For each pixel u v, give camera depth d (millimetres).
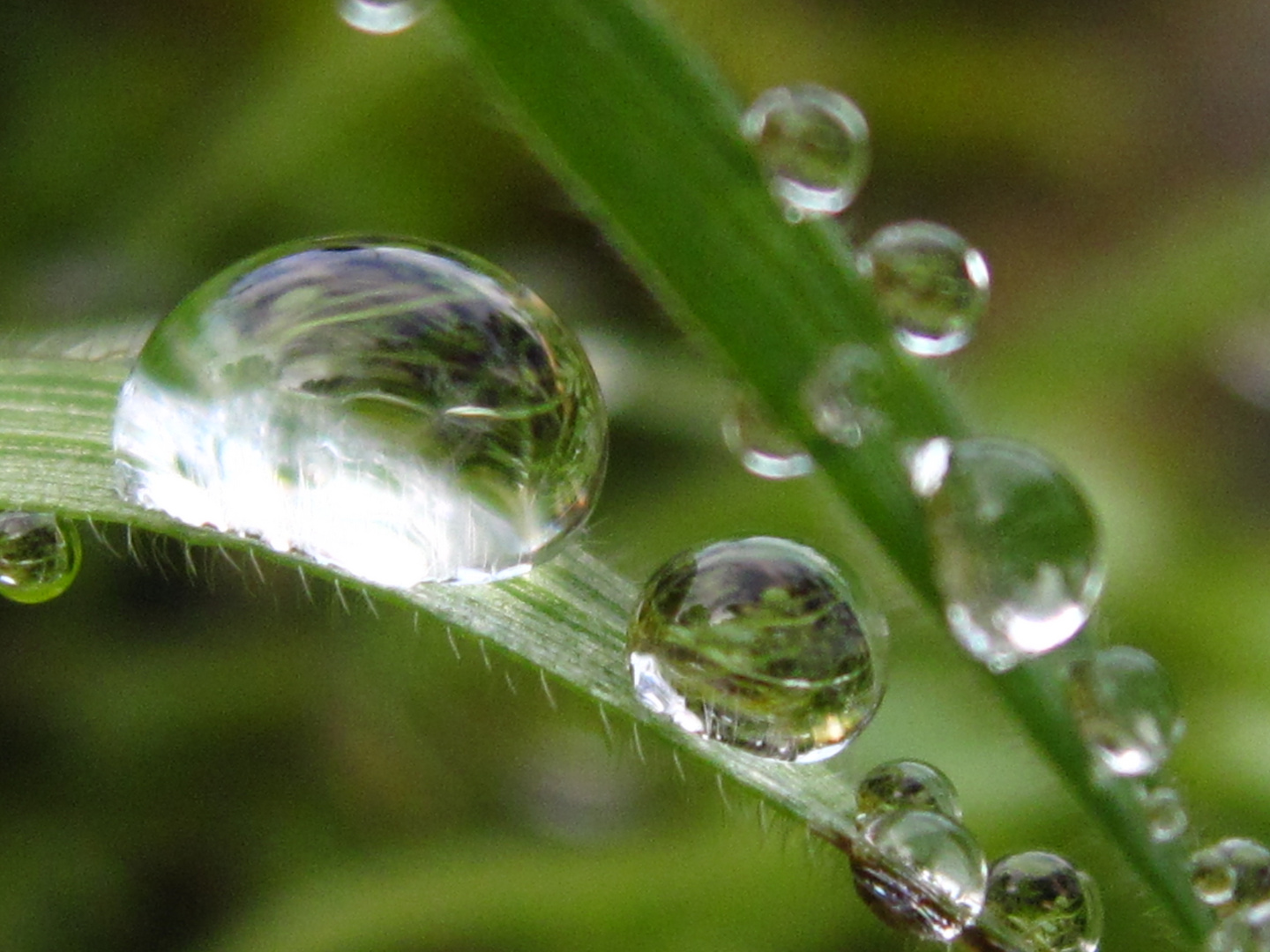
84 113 56
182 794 51
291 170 56
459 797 50
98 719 52
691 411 51
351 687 52
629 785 50
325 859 50
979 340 60
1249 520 52
